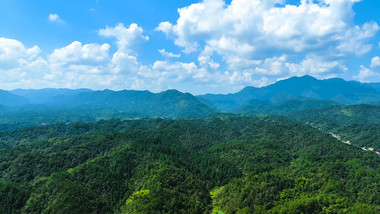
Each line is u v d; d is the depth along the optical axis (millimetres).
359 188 155750
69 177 180750
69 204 149000
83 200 155375
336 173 174750
